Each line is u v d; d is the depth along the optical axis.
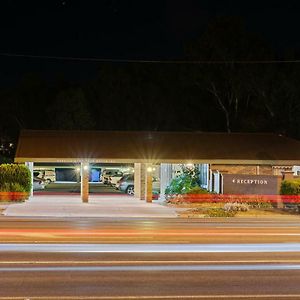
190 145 44.97
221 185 39.59
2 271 14.96
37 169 68.12
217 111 68.88
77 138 44.84
